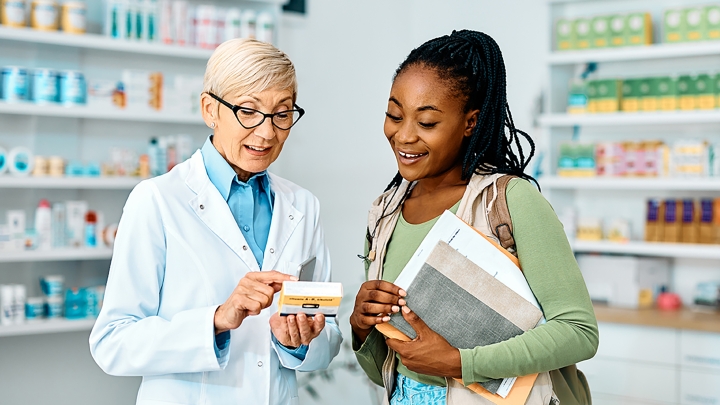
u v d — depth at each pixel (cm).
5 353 314
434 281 145
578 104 381
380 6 426
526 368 137
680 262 382
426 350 140
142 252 152
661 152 362
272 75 149
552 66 390
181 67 353
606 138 399
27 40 296
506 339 142
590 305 143
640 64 388
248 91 149
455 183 157
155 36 327
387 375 159
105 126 333
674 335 331
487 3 424
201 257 155
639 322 337
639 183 357
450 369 139
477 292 143
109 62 334
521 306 142
